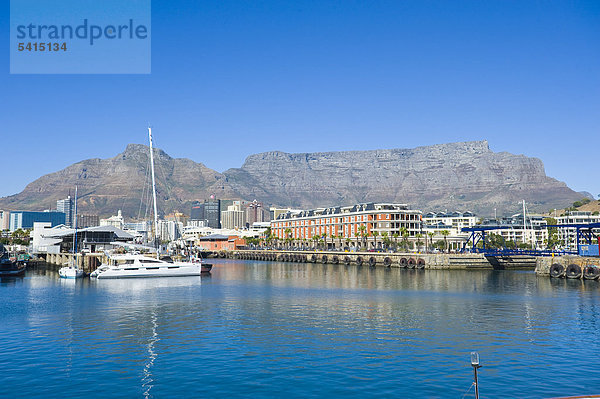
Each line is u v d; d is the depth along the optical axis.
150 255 138.75
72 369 38.06
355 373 36.78
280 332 51.38
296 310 66.06
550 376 35.91
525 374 36.38
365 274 134.38
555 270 118.38
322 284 103.56
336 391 32.88
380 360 40.31
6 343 46.59
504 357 41.12
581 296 80.88
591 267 111.06
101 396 32.22
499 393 32.34
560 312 63.84
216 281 111.75
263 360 40.38
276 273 140.12
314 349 43.94
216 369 37.91
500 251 148.62
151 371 37.50
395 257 165.75
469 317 60.12
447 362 39.66
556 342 46.56
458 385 34.00
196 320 58.59
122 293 86.81
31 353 42.84
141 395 32.38
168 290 91.94
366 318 59.59
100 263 138.50
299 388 33.50
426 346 45.06
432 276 125.94
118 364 39.38
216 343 46.38
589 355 41.69
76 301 75.94
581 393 32.34
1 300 77.25
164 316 61.53
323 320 58.31
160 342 46.91
